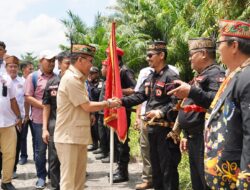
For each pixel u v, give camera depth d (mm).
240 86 2111
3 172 5078
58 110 3852
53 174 4812
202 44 3297
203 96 2934
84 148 3965
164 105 4016
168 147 4008
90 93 7328
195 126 3281
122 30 19672
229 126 2189
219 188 2254
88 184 5445
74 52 3758
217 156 2254
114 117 4719
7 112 4992
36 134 5363
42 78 5477
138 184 5246
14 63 6449
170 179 4035
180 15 16281
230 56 2307
